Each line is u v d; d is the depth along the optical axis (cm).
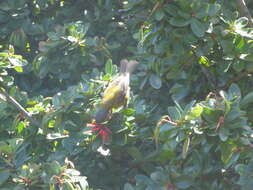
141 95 962
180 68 827
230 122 698
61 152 877
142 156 852
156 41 806
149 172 871
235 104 706
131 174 904
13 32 1169
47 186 830
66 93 848
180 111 729
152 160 852
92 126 800
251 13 1008
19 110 895
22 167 855
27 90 1182
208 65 818
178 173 777
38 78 1195
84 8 1238
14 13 1180
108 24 1194
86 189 808
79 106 832
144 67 876
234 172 860
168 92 954
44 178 814
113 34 1184
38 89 1196
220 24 806
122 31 1179
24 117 892
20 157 876
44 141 916
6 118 922
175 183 779
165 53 830
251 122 839
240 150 730
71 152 855
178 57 817
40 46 1018
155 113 910
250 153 730
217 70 834
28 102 923
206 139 721
